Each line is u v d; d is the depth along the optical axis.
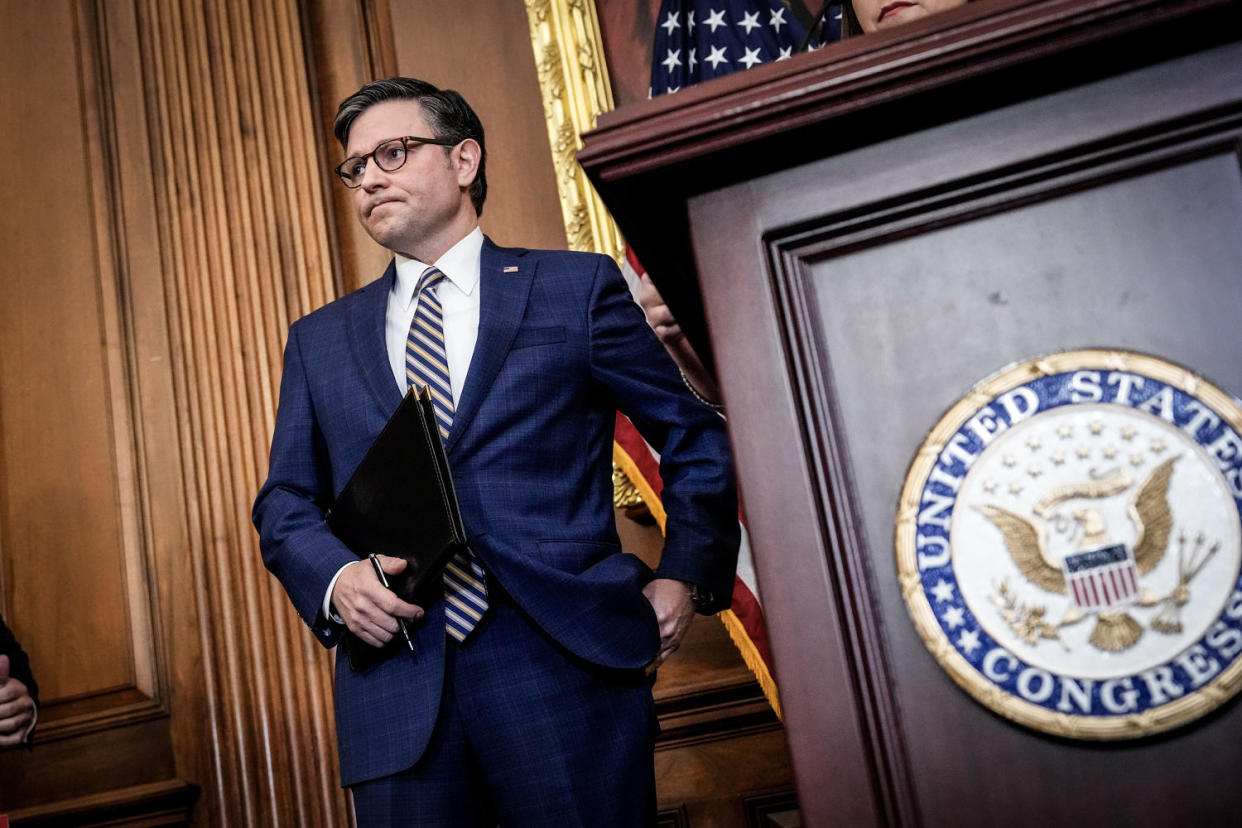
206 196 3.04
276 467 1.65
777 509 0.77
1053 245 0.75
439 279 1.69
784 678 0.74
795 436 0.77
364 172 1.77
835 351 0.78
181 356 2.95
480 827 1.45
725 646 2.48
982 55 0.74
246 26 3.13
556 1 2.89
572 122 2.81
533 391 1.56
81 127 3.19
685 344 2.04
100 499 2.93
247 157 3.04
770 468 0.77
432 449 1.34
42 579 2.91
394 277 1.76
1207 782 0.67
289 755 2.64
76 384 3.02
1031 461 0.72
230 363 2.91
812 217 0.79
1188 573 0.69
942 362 0.76
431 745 1.42
